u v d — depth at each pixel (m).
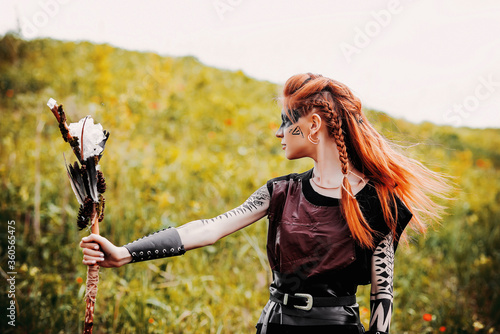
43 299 3.46
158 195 4.80
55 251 4.08
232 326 3.51
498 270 4.79
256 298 3.83
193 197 5.25
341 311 1.84
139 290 3.58
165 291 3.75
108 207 4.51
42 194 4.70
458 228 5.53
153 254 1.83
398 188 2.00
